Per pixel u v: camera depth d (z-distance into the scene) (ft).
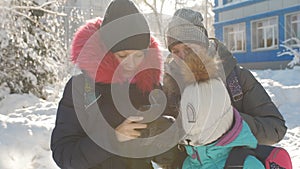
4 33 33.76
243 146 7.20
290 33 80.59
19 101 33.17
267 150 7.42
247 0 92.27
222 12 101.19
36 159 16.02
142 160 6.95
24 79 36.22
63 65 38.29
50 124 19.10
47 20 37.96
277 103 31.68
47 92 37.37
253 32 90.89
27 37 36.76
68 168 6.77
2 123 18.33
